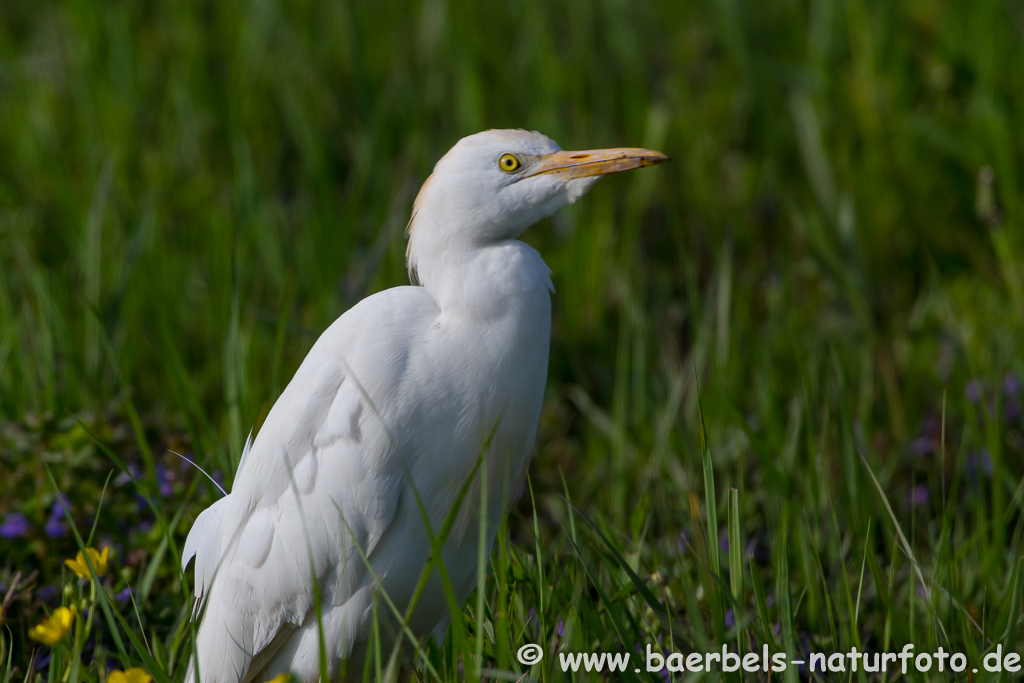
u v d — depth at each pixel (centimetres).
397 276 1066
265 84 1395
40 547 711
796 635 625
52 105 1413
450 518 505
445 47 1424
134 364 1010
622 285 1078
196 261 1148
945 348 1048
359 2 1535
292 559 589
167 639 670
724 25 1405
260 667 625
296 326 862
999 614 604
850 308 1118
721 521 774
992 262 1098
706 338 939
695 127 1313
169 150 1313
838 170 1248
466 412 588
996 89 1257
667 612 566
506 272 593
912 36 1359
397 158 1313
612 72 1403
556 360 1055
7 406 823
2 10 1714
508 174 606
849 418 740
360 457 580
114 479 742
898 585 736
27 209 1193
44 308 891
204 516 648
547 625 609
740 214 1234
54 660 548
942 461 679
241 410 743
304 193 1243
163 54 1510
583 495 859
